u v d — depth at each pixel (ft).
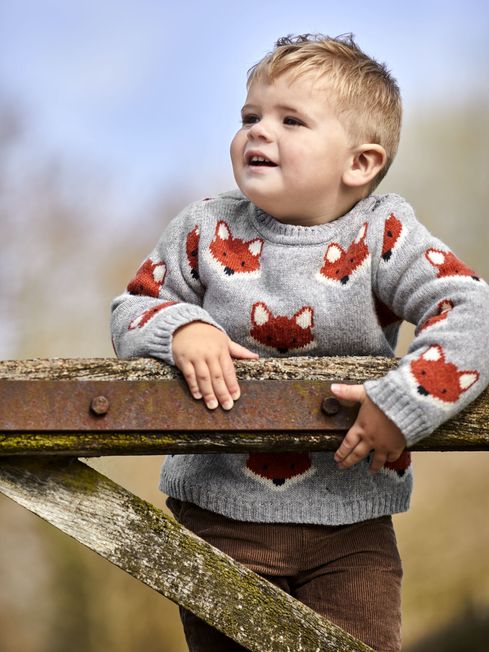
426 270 7.75
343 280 8.07
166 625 28.17
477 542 31.45
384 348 8.23
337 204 8.43
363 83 8.52
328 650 7.09
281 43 9.09
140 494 28.37
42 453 6.72
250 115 8.59
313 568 8.07
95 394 6.74
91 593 28.27
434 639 28.91
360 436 6.91
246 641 6.99
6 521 29.09
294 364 7.06
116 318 8.07
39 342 38.01
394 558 8.18
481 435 7.08
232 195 8.88
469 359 7.06
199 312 7.36
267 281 8.23
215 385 6.86
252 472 8.02
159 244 8.77
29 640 28.02
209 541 8.10
